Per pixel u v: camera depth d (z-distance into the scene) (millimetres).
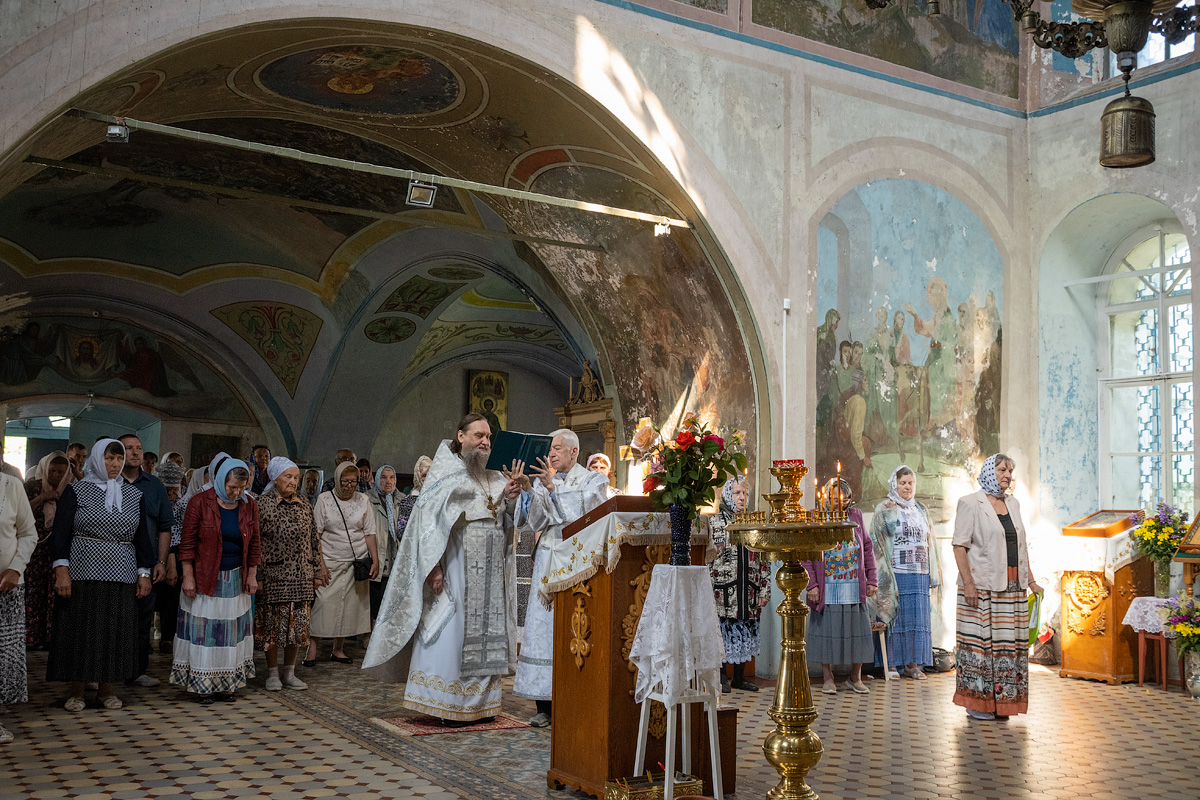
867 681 9930
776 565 10180
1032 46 12727
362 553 10328
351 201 15531
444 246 15875
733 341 10914
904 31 11781
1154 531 9859
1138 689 9695
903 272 11555
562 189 11727
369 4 8562
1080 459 12453
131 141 13727
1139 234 12336
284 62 9625
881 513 10242
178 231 17797
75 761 6141
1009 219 12422
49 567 10008
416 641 7266
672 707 4891
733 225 10430
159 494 8508
